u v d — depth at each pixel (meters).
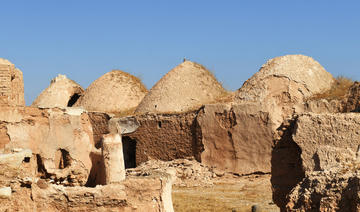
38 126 19.86
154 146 36.31
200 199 26.05
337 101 31.34
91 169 20.34
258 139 32.34
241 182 31.61
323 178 12.60
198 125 34.38
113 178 17.91
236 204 24.53
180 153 35.31
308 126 17.97
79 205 14.96
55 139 20.00
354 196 11.66
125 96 43.41
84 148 20.42
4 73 23.05
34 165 19.52
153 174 16.19
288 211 12.76
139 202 15.20
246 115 32.78
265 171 32.03
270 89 34.03
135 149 37.97
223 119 33.53
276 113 32.41
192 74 40.19
